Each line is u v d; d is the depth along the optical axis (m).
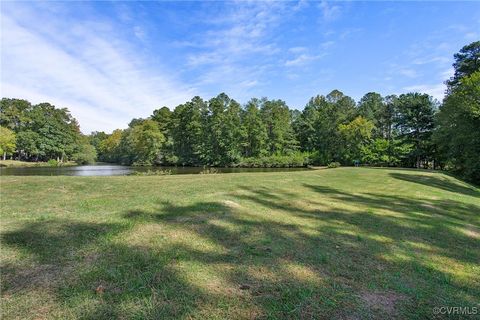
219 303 2.67
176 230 4.69
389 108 57.19
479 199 12.41
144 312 2.47
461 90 24.05
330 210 7.03
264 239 4.52
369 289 3.12
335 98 63.59
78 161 67.25
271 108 57.50
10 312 2.41
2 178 10.62
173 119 59.41
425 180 17.89
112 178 11.70
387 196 10.02
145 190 8.48
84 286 2.85
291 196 8.65
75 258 3.48
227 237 4.53
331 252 4.15
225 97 55.00
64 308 2.48
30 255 3.51
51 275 3.05
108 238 4.15
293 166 52.12
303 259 3.83
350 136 49.94
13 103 56.09
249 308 2.62
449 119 25.44
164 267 3.34
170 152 56.38
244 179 12.29
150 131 55.78
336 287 3.11
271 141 55.66
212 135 52.84
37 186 8.66
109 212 5.60
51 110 63.41
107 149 85.94
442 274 3.65
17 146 54.28
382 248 4.46
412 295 3.04
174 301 2.67
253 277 3.24
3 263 3.29
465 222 6.85
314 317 2.54
